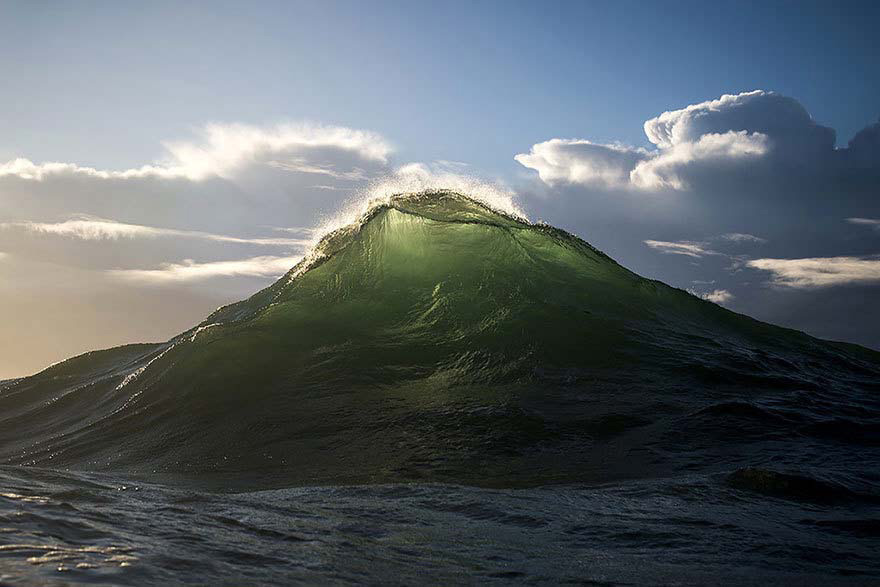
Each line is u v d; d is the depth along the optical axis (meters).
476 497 8.39
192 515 5.64
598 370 16.67
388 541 6.01
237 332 18.97
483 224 21.97
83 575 3.34
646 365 16.84
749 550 6.52
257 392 16.61
